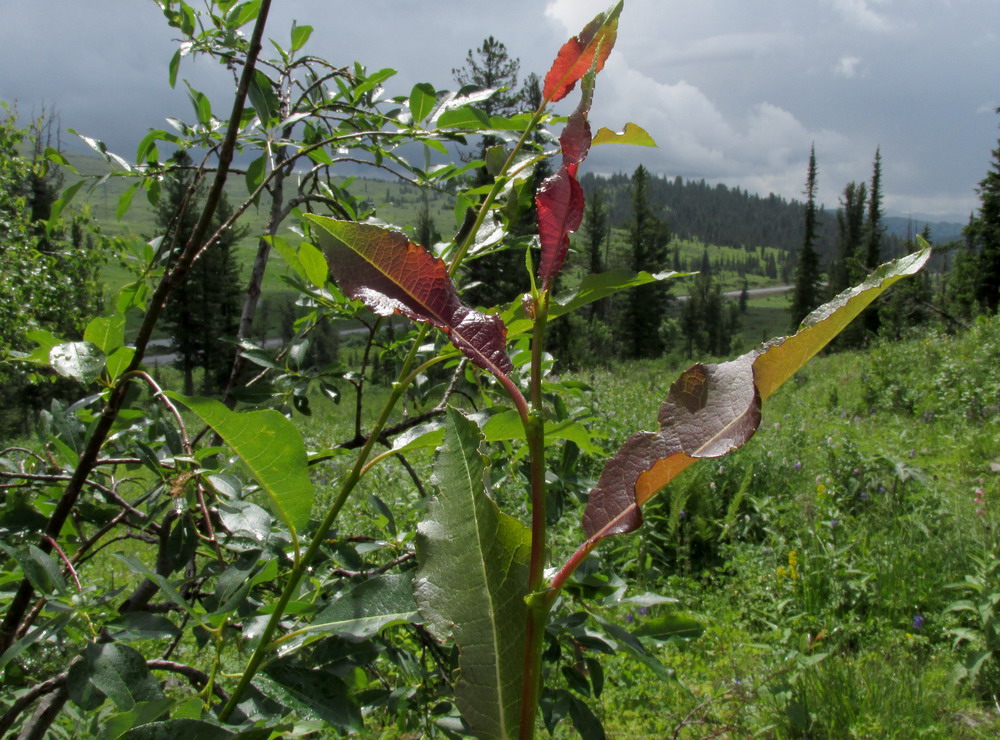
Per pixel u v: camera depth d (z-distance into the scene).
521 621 0.54
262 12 1.26
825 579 4.72
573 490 1.64
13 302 7.35
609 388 13.48
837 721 3.48
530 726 0.51
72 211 3.27
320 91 2.03
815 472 7.18
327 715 0.92
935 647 4.26
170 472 1.34
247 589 0.99
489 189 1.49
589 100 0.62
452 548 0.56
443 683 1.51
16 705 1.20
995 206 38.69
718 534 5.79
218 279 35.53
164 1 1.76
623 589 1.46
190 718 0.83
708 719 3.54
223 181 1.27
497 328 0.60
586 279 0.90
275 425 0.81
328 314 1.75
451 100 1.53
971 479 7.08
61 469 1.66
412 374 0.94
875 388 11.93
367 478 5.73
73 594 1.03
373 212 1.96
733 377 0.49
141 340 1.26
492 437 1.02
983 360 11.67
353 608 0.90
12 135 8.13
